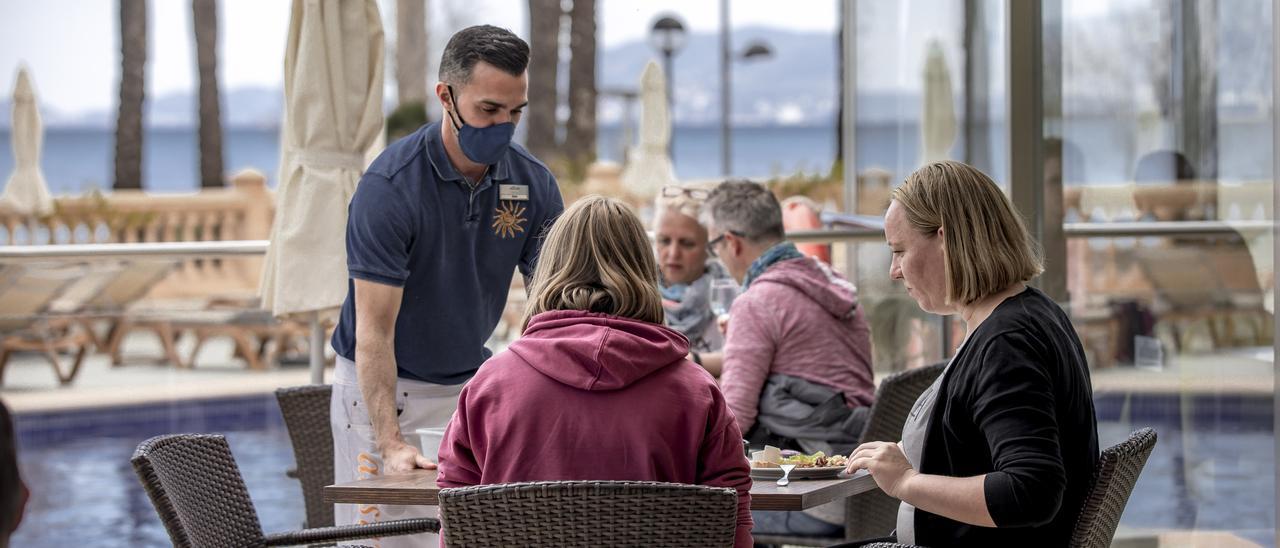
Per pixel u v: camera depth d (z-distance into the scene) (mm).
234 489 3068
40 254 5117
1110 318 4656
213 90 23453
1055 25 4883
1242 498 4164
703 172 89875
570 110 22562
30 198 13359
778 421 3803
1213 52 4211
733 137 100000
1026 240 2656
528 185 3598
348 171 4156
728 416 2498
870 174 7328
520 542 2332
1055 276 4871
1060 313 2645
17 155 13414
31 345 8398
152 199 14156
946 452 2625
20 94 13359
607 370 2410
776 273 3900
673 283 4863
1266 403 4043
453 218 3469
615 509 2307
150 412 8711
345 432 3574
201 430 8594
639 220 2586
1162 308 4453
